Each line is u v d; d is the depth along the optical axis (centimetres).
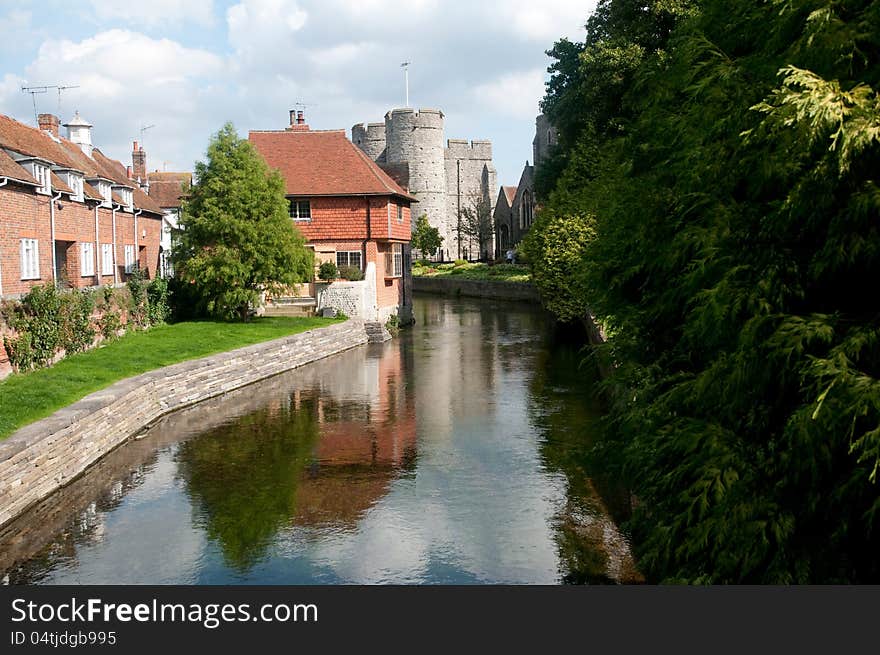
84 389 1706
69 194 2616
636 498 1144
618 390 1141
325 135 3922
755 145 650
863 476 566
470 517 1188
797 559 618
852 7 599
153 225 4047
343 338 3125
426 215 8500
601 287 985
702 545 675
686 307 771
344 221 3691
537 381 2353
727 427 693
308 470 1453
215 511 1236
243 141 3148
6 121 2575
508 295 5781
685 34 832
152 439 1691
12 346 1761
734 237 668
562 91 4759
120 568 1022
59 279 2591
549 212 3691
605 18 3891
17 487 1213
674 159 824
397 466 1470
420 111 8394
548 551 1048
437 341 3384
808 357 579
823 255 599
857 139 529
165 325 2975
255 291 3158
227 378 2256
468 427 1770
